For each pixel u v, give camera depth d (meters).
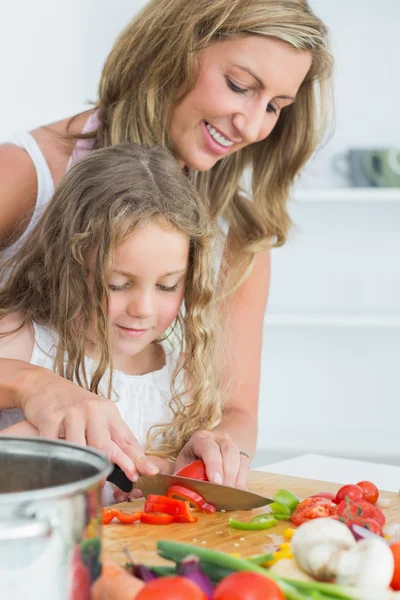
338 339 3.83
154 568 0.94
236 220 1.94
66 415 1.31
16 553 0.65
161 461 1.60
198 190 1.90
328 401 3.85
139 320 1.48
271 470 1.71
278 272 3.79
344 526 0.99
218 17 1.54
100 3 3.70
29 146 1.78
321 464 1.78
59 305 1.56
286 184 1.95
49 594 0.67
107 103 1.81
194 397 1.71
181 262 1.47
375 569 0.90
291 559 0.99
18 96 3.74
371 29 3.64
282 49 1.56
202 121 1.65
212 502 1.35
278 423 3.86
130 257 1.42
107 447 1.30
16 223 1.77
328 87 1.89
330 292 3.78
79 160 1.63
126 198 1.44
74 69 3.73
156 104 1.68
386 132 3.67
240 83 1.57
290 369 3.86
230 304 1.90
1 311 1.66
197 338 1.67
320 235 3.76
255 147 1.92
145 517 1.28
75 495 0.69
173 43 1.61
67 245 1.53
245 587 0.77
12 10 3.70
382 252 3.74
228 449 1.49
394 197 3.45
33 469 0.82
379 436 3.81
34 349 1.66
